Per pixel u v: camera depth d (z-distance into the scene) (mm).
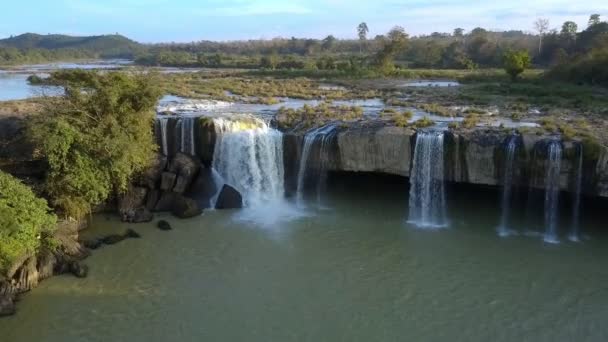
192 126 42844
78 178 34281
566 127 39406
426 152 37531
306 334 25125
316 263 32125
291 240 35344
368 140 39250
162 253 33312
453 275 30516
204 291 28953
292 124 45375
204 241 35094
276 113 50250
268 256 33031
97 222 37719
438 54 152625
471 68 136625
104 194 35969
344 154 40344
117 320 26188
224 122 43219
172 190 40562
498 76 100375
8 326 25516
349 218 39062
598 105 57562
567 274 30438
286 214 39938
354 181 43969
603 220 37156
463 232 36281
